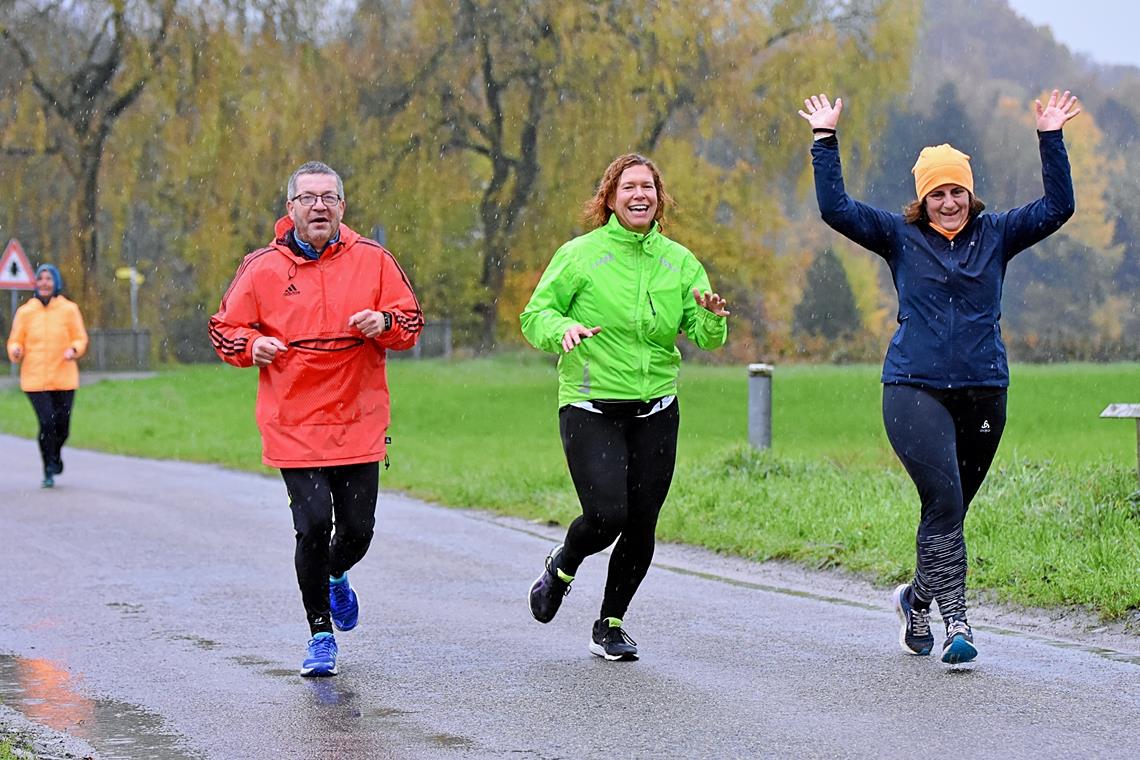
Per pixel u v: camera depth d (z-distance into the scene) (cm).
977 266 1420
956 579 1409
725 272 7612
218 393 7138
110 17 7369
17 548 2350
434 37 7294
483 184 8094
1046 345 6900
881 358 8094
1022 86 7494
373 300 1445
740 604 1800
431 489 3150
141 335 9950
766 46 7088
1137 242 7144
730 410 5338
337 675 1437
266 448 1445
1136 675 1370
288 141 7212
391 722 1250
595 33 6969
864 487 2520
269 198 7400
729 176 7306
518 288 7631
